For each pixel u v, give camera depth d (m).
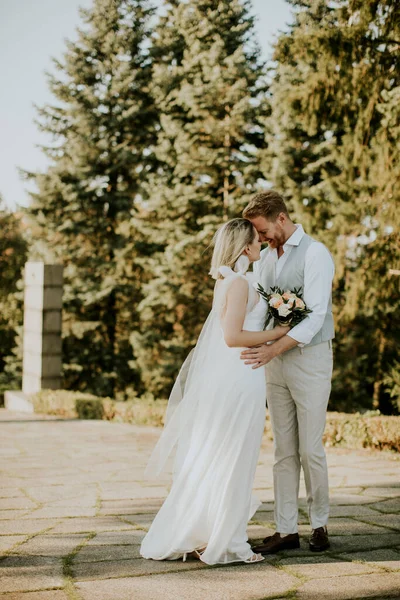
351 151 10.28
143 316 17.48
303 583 2.73
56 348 11.83
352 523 3.72
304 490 4.61
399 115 8.59
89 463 5.84
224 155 16.64
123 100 18.83
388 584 2.71
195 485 3.06
